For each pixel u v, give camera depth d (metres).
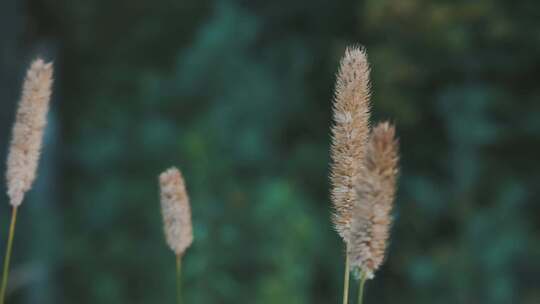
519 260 8.60
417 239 9.38
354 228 1.21
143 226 8.63
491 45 9.09
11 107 8.76
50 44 11.04
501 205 8.62
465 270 8.38
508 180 9.20
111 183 9.09
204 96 9.27
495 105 9.23
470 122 8.73
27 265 8.35
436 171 9.77
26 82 1.75
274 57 10.33
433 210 9.05
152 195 8.76
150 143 8.94
